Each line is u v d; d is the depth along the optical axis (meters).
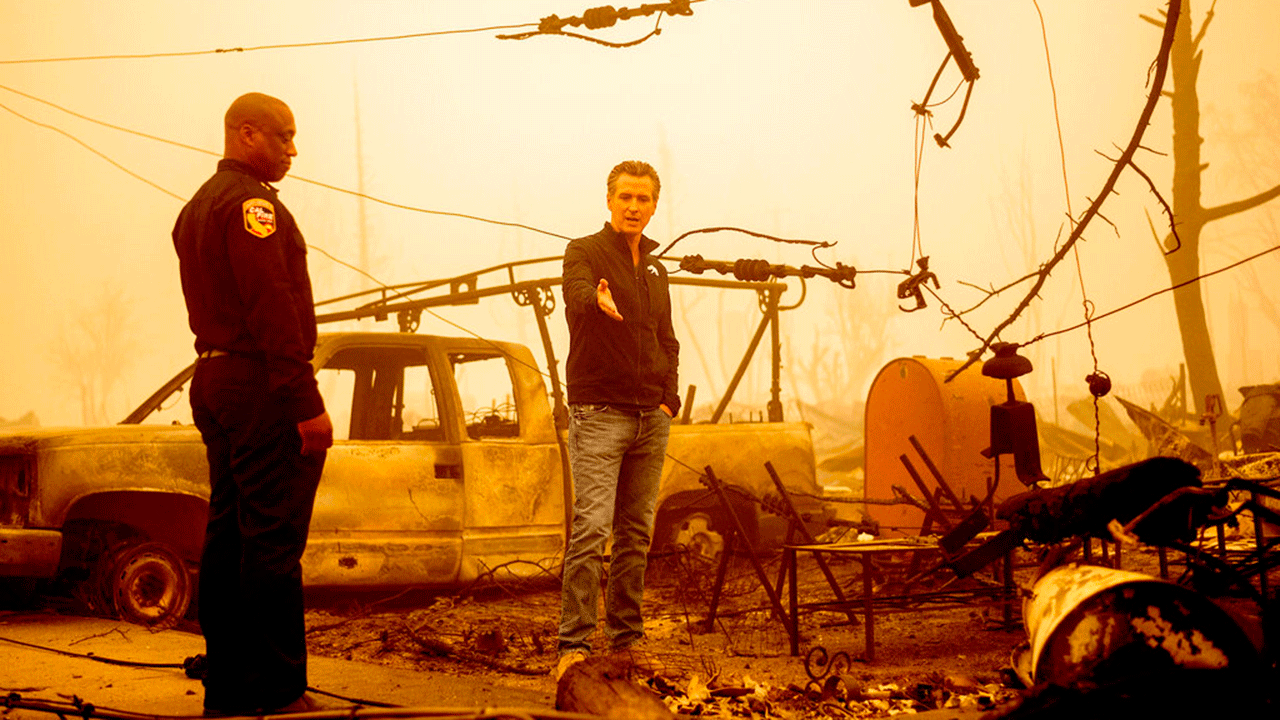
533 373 7.18
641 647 4.83
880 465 8.24
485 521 6.65
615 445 3.85
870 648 4.35
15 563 5.41
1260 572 3.02
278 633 3.00
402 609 6.48
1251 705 2.24
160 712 3.14
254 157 3.13
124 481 5.66
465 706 3.22
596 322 3.84
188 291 3.12
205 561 3.12
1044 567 2.88
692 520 7.69
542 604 6.38
